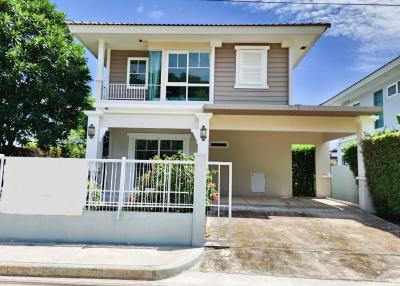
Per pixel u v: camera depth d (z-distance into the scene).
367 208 10.44
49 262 5.35
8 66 11.46
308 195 15.88
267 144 15.62
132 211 6.80
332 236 7.54
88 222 6.75
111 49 13.37
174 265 5.36
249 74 12.39
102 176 6.96
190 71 12.48
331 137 14.55
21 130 12.48
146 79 12.95
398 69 14.73
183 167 7.11
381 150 9.62
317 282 5.11
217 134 15.66
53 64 12.53
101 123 10.95
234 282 5.04
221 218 9.08
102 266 5.22
